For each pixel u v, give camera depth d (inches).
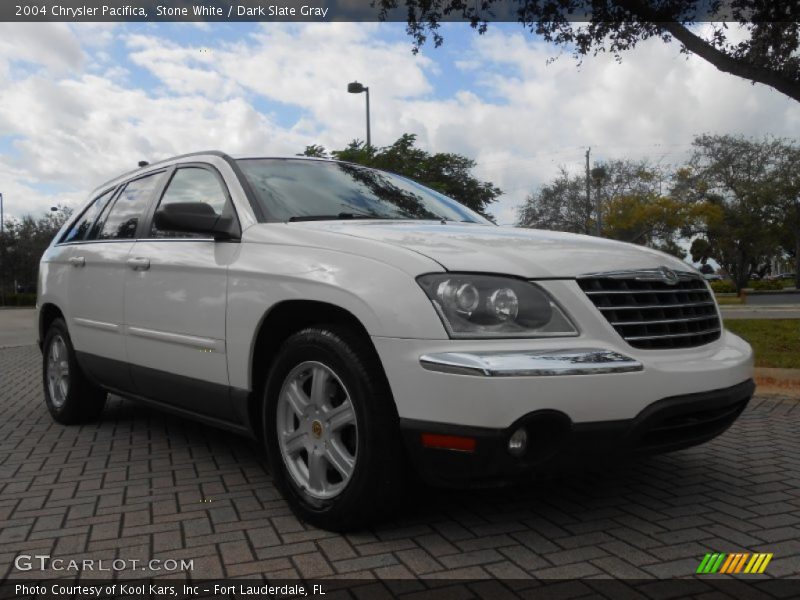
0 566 111.3
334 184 170.7
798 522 127.3
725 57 375.9
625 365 112.3
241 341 140.0
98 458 176.6
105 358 188.9
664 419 116.1
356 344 119.0
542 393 106.3
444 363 107.6
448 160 909.2
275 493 146.8
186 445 189.2
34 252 2229.3
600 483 150.1
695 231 1782.7
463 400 106.4
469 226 156.0
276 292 132.0
